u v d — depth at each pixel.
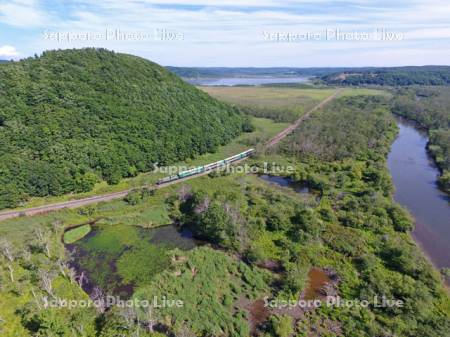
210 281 58.69
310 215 74.94
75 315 50.06
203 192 86.81
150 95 127.75
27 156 88.19
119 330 47.19
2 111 91.38
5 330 46.94
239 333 48.94
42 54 120.06
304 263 63.53
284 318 50.38
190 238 74.44
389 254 65.12
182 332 47.03
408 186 103.38
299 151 131.25
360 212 80.19
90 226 79.25
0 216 77.81
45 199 86.25
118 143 103.56
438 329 48.38
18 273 58.81
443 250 70.31
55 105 101.12
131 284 59.38
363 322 50.56
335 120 172.38
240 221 73.06
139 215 82.94
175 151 116.12
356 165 113.38
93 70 120.06
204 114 142.62
